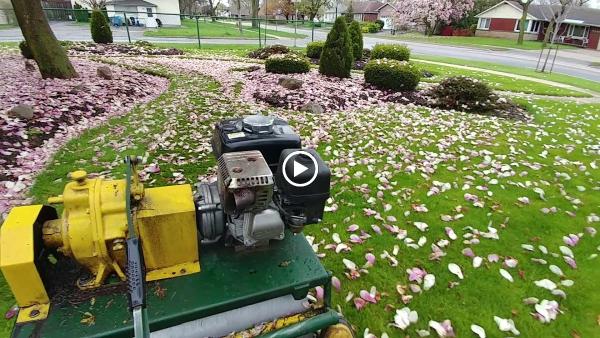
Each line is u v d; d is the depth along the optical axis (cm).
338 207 340
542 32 3581
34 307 142
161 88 811
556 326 221
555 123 698
